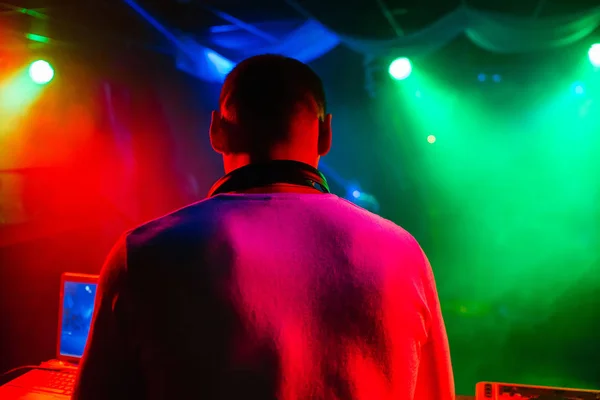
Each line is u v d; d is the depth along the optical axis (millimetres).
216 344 583
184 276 593
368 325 621
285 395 583
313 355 602
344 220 668
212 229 619
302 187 693
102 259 4371
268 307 595
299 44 4875
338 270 626
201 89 5961
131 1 3998
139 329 591
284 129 706
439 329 716
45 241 4379
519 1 4000
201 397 580
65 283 1984
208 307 587
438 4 4105
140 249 604
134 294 592
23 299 4262
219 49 5062
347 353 610
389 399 637
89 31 4516
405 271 667
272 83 713
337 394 604
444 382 718
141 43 4828
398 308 644
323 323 609
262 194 667
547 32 4320
